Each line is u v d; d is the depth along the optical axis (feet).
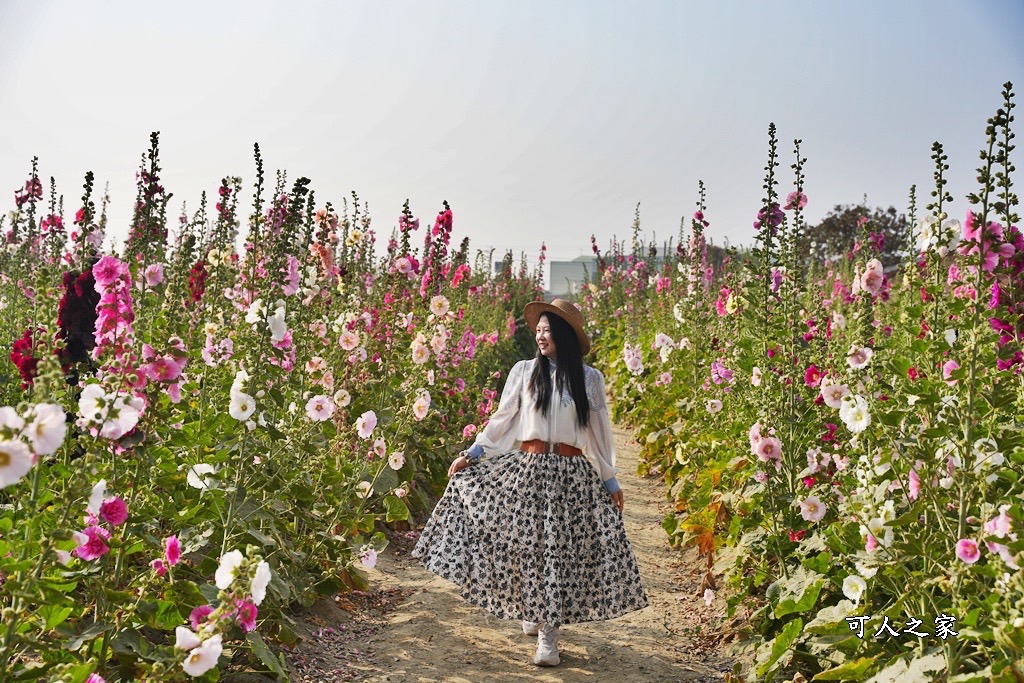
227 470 12.58
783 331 16.96
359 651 14.37
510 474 14.43
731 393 22.18
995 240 10.80
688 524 19.27
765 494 15.57
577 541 14.12
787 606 12.31
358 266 28.94
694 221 34.35
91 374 10.85
